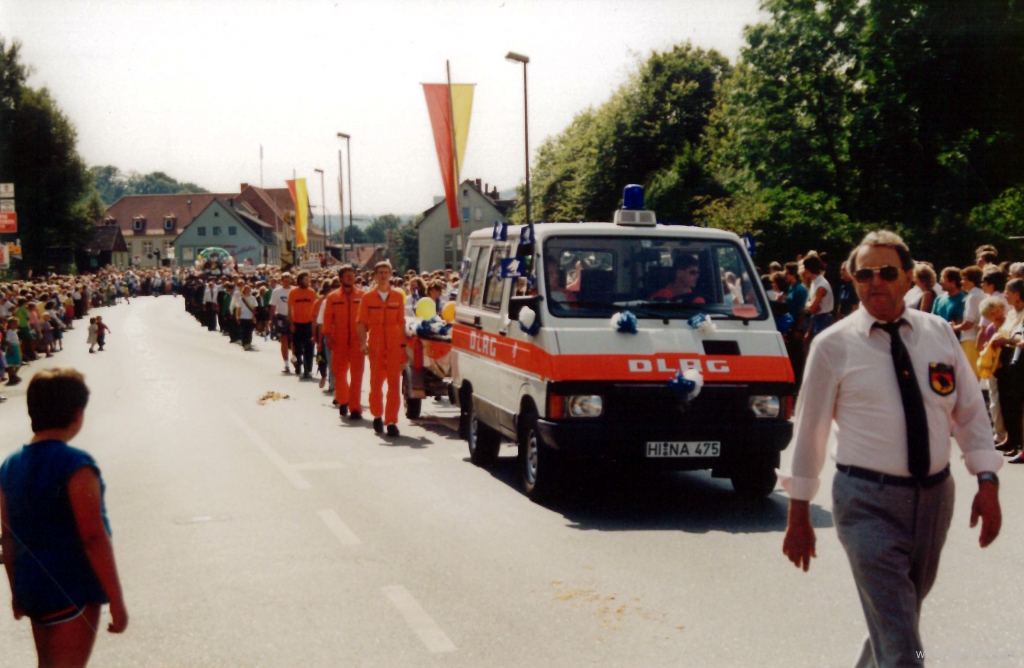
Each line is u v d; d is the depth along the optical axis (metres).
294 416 14.01
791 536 3.81
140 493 8.73
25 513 3.52
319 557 6.57
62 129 44.62
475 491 8.66
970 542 6.78
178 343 31.64
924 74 28.03
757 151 29.97
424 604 5.59
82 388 3.66
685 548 6.72
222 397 16.55
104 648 5.00
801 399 3.79
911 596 3.50
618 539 6.97
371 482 9.11
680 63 48.56
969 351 11.27
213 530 7.34
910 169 28.77
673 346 7.75
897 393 3.58
